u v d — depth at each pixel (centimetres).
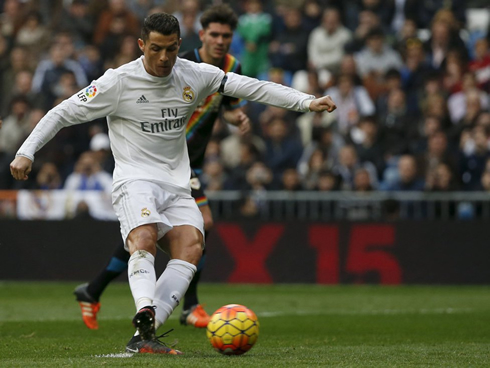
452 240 4603
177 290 1834
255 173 4938
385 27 6019
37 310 3325
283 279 4703
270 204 4797
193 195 2664
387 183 4988
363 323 2820
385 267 4653
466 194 4644
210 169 4959
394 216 4691
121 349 1928
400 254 4641
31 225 4878
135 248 1792
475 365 1644
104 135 5312
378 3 6050
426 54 5703
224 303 3638
